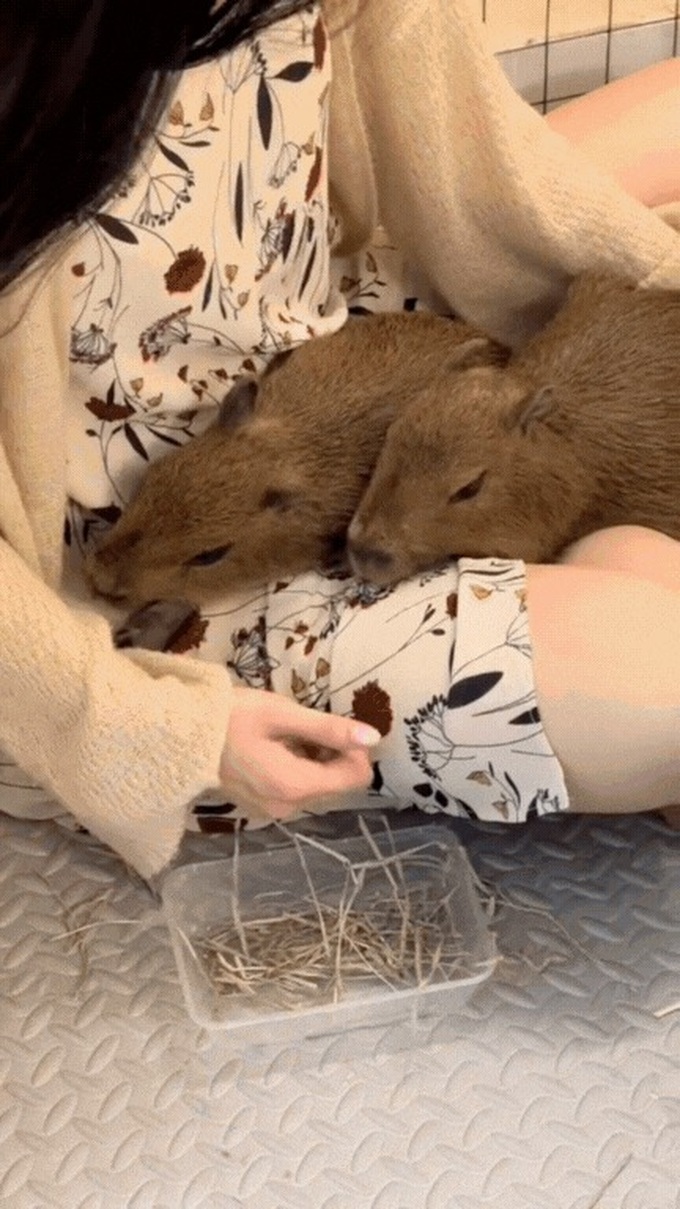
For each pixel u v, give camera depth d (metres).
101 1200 1.00
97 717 0.95
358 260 1.24
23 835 1.17
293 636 1.07
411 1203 1.00
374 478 1.10
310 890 1.12
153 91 0.73
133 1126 1.03
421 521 1.09
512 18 1.43
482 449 1.10
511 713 1.01
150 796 0.98
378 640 1.04
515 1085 1.04
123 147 0.73
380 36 1.08
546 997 1.08
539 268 1.21
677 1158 1.01
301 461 1.11
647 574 1.09
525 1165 1.01
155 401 1.07
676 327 1.18
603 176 1.18
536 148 1.13
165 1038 1.07
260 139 1.03
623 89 1.28
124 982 1.10
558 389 1.15
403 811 1.18
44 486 1.00
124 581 1.08
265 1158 1.02
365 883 1.13
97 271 0.99
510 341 1.26
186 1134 1.03
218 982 1.08
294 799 1.00
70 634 0.95
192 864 1.12
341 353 1.15
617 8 1.45
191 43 0.73
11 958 1.11
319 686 1.05
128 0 0.69
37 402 0.96
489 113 1.11
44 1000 1.09
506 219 1.16
